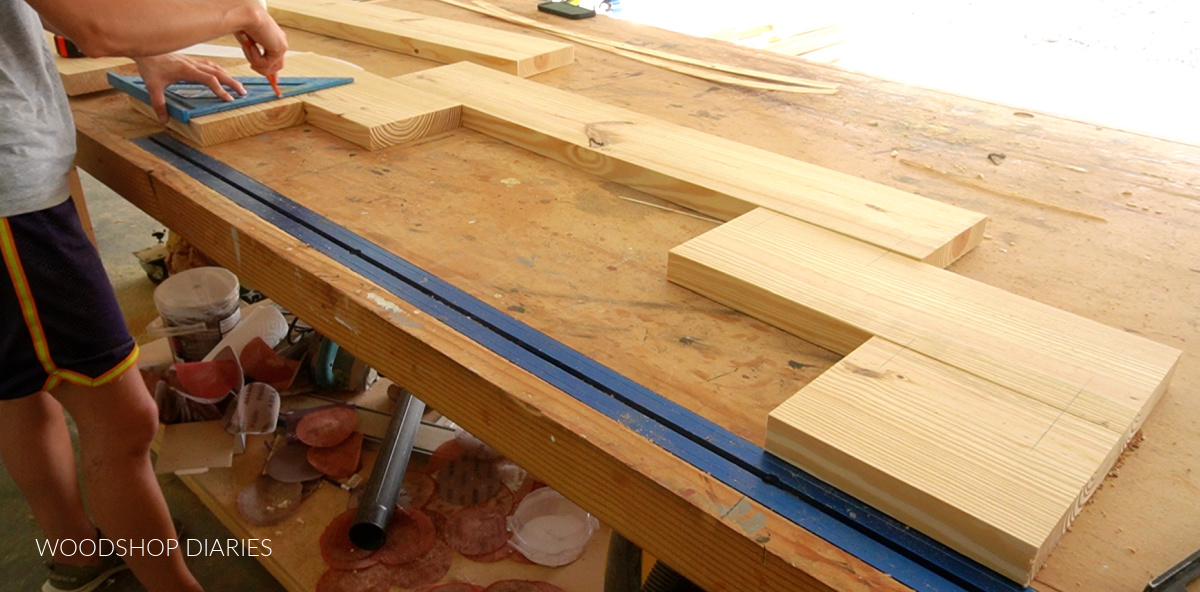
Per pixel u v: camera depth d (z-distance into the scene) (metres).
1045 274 1.02
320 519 1.69
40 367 1.20
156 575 1.50
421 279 0.96
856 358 0.79
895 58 4.17
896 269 0.95
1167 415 0.78
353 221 1.09
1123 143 1.42
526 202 1.16
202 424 1.83
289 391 2.00
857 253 0.98
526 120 1.35
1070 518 0.65
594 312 0.92
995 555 0.61
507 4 2.27
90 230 2.08
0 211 1.09
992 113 1.55
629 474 0.71
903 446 0.68
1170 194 1.23
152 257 2.58
